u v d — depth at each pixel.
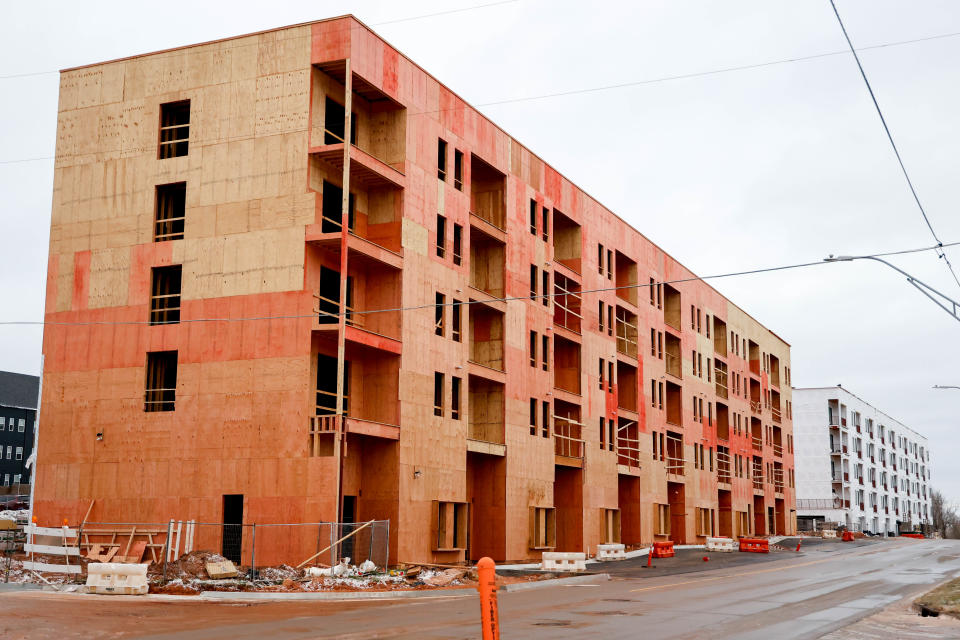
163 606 25.41
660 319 70.94
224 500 38.25
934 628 21.80
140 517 39.12
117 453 40.03
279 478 37.38
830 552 67.38
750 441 89.62
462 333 45.31
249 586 30.27
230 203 40.03
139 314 40.84
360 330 38.81
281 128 39.75
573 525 56.00
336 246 39.34
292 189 39.16
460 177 46.72
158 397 40.72
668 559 56.62
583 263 58.94
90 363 41.28
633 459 63.59
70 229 42.69
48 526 40.50
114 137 42.69
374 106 43.16
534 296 52.72
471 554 47.69
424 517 41.28
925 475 174.00
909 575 41.72
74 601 26.09
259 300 38.94
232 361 38.91
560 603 27.36
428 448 42.00
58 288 42.41
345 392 40.75
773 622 22.61
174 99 41.91
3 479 115.25
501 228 50.00
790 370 107.81
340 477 37.16
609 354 61.44
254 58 40.72
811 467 127.50
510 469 48.22
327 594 29.16
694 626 21.48
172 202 42.56
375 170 40.22
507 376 48.75
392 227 42.00
